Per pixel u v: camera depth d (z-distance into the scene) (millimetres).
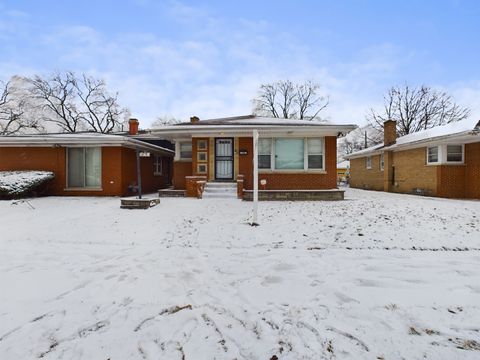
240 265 4418
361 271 4117
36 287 3689
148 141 19203
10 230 6727
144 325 2809
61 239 6023
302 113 41312
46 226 7066
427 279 3816
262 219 7496
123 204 9234
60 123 33875
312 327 2729
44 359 2326
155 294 3471
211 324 2812
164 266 4402
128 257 4859
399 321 2807
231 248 5320
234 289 3590
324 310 3043
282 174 12781
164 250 5230
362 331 2652
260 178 12836
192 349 2436
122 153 13453
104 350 2432
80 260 4730
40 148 13359
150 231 6539
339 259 4629
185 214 8258
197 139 13180
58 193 13320
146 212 8617
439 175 13648
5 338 2600
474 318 2850
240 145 13008
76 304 3236
